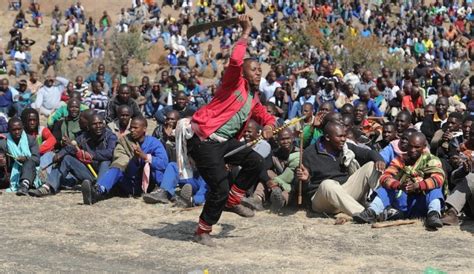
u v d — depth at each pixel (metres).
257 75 7.82
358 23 39.50
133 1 35.41
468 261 7.27
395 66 30.56
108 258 7.41
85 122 10.95
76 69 30.02
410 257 7.43
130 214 9.48
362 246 7.86
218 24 7.80
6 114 19.00
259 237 8.25
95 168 10.91
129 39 30.78
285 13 38.22
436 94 17.42
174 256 7.46
